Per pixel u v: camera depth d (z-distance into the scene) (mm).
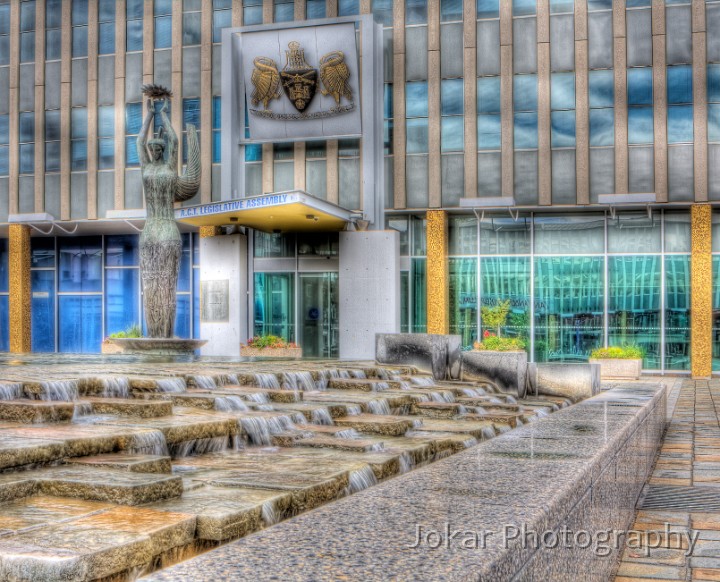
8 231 34844
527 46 29359
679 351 29203
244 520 5098
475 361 16344
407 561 2555
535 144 29219
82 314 35781
